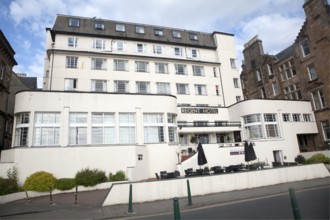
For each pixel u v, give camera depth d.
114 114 20.98
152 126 22.30
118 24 31.83
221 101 33.25
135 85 29.48
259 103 28.06
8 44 27.53
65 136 18.73
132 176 18.33
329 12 28.81
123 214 10.19
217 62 34.34
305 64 32.06
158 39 32.66
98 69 28.39
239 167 20.39
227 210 9.93
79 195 15.06
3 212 11.16
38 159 17.53
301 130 29.34
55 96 19.34
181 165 21.12
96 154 18.86
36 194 15.66
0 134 27.55
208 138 29.31
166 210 10.63
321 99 30.27
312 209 8.83
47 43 28.02
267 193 12.95
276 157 27.19
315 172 17.25
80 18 30.12
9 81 29.69
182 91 31.86
